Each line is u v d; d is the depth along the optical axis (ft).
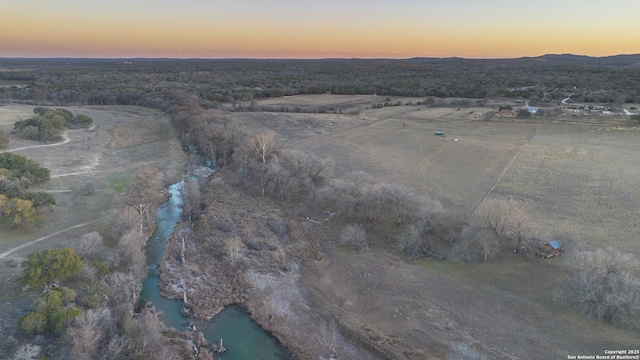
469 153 336.49
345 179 261.65
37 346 115.75
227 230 211.20
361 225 212.84
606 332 133.80
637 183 256.73
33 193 211.20
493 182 266.98
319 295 164.04
